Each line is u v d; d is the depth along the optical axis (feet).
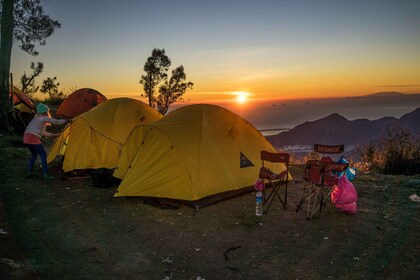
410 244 18.01
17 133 46.70
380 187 28.78
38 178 29.35
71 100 58.49
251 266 15.88
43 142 44.60
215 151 25.13
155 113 35.09
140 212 22.44
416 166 36.73
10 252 16.56
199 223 20.74
